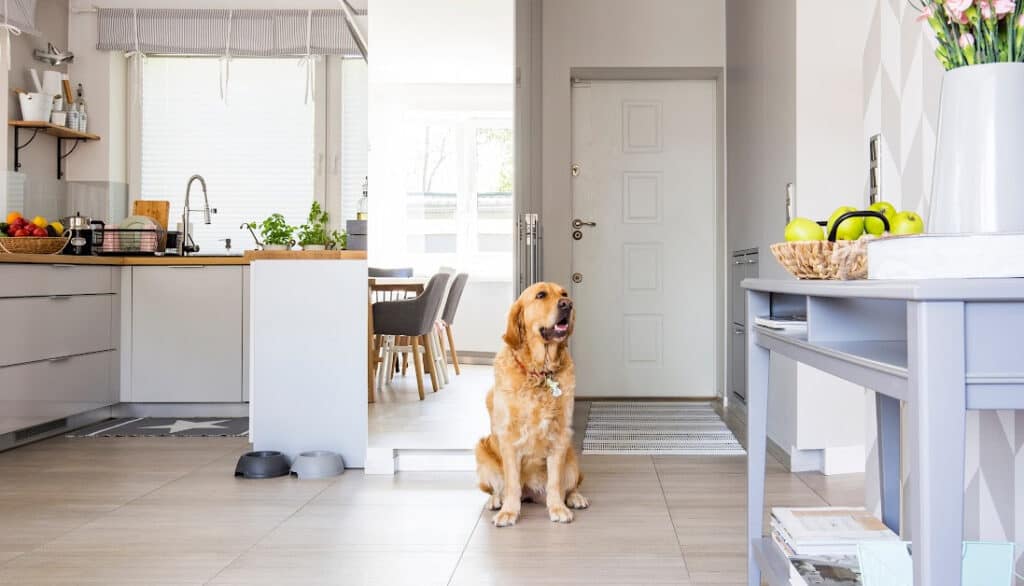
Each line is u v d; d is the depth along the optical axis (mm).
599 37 5320
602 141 5441
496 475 2691
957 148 1154
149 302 4695
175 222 6082
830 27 3215
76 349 4242
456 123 3293
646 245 5445
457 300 3275
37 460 3500
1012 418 1562
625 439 3943
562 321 2482
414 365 3291
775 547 1652
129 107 6012
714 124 5410
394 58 3301
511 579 2010
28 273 3848
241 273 4684
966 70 1148
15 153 5188
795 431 3229
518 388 2535
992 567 1249
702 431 4148
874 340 1332
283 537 2371
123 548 2266
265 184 6113
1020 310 841
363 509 2693
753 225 4137
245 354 4699
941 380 839
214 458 3547
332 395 3338
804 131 3227
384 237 3303
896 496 1736
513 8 3289
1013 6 1108
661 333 5445
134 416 4742
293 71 6109
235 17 5961
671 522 2520
